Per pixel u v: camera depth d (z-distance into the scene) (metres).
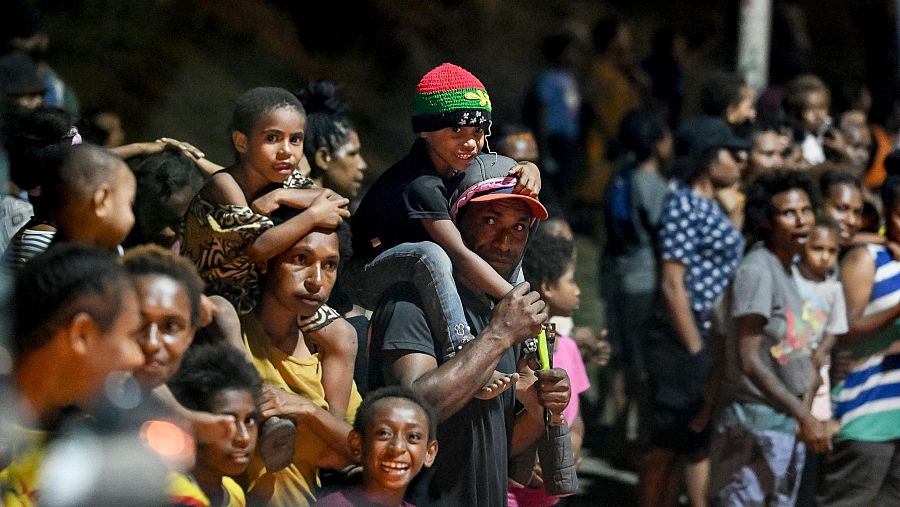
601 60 14.49
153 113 15.75
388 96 19.44
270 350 4.58
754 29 13.71
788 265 7.05
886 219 7.50
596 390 10.92
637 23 23.31
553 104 14.10
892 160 7.63
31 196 4.77
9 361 3.36
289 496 4.52
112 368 3.41
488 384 4.73
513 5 22.98
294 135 4.68
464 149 4.91
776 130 9.21
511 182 4.96
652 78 14.38
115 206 4.02
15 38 8.52
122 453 3.21
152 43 17.05
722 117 9.39
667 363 7.79
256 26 18.89
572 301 6.57
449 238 4.86
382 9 20.22
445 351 4.76
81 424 3.30
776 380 6.87
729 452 7.07
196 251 4.55
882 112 11.30
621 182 9.62
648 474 7.89
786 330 6.94
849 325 7.30
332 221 4.52
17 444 3.30
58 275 3.37
